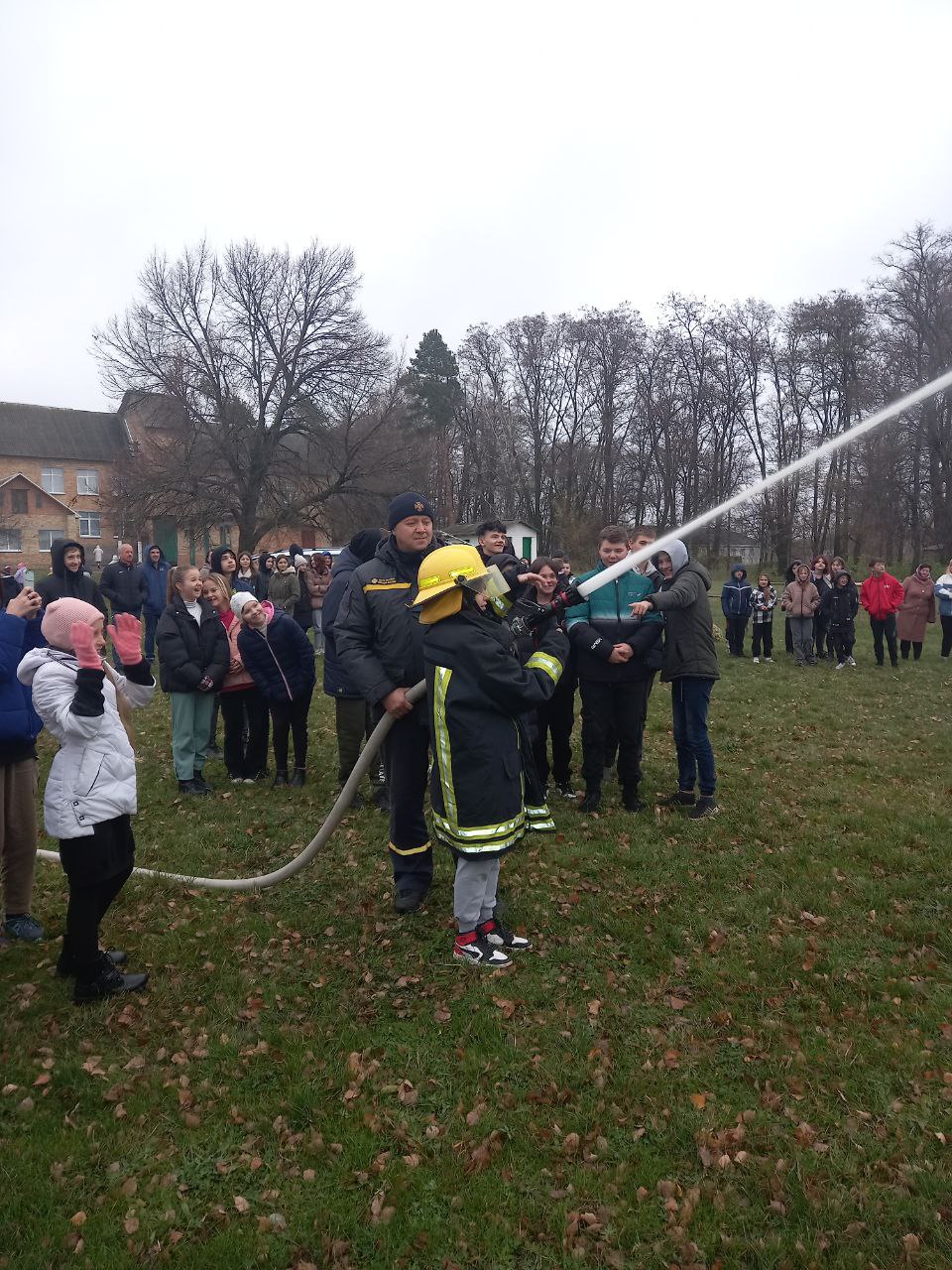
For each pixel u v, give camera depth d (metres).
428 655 3.77
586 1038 3.35
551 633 3.97
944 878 4.77
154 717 9.55
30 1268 2.35
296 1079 3.15
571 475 46.72
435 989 3.72
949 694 11.05
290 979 3.84
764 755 7.64
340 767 6.67
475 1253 2.41
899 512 35.28
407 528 4.45
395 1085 3.10
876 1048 3.26
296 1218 2.53
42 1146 2.81
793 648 15.07
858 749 7.89
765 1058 3.22
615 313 44.88
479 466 50.41
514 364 48.22
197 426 31.86
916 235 31.27
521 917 4.39
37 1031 3.45
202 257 31.80
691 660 5.74
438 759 3.76
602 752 6.05
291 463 33.38
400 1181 2.65
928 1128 2.84
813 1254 2.37
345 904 4.59
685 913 4.39
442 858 5.19
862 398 34.78
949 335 30.78
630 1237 2.46
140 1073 3.20
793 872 4.85
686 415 43.22
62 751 3.61
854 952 3.97
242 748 7.08
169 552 47.28
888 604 13.45
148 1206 2.59
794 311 36.72
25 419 54.88
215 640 6.67
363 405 33.47
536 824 4.90
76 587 8.94
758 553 46.25
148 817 6.16
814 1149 2.76
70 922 3.62
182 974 3.89
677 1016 3.51
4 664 3.95
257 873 5.13
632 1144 2.81
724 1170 2.69
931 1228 2.45
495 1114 2.95
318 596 14.00
